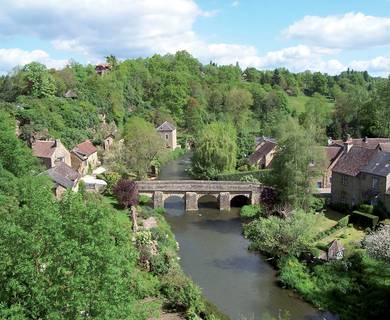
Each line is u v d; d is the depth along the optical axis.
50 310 16.92
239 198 70.12
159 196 65.62
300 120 127.12
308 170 54.28
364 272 37.72
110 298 18.16
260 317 33.78
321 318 33.38
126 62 157.00
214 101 148.12
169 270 38.72
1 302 16.50
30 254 17.75
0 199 30.27
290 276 40.03
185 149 119.44
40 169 52.38
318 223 52.31
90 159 81.62
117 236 21.88
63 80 106.56
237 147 90.06
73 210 20.06
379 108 98.19
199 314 32.53
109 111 112.56
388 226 40.75
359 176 58.28
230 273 42.62
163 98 137.50
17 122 79.75
